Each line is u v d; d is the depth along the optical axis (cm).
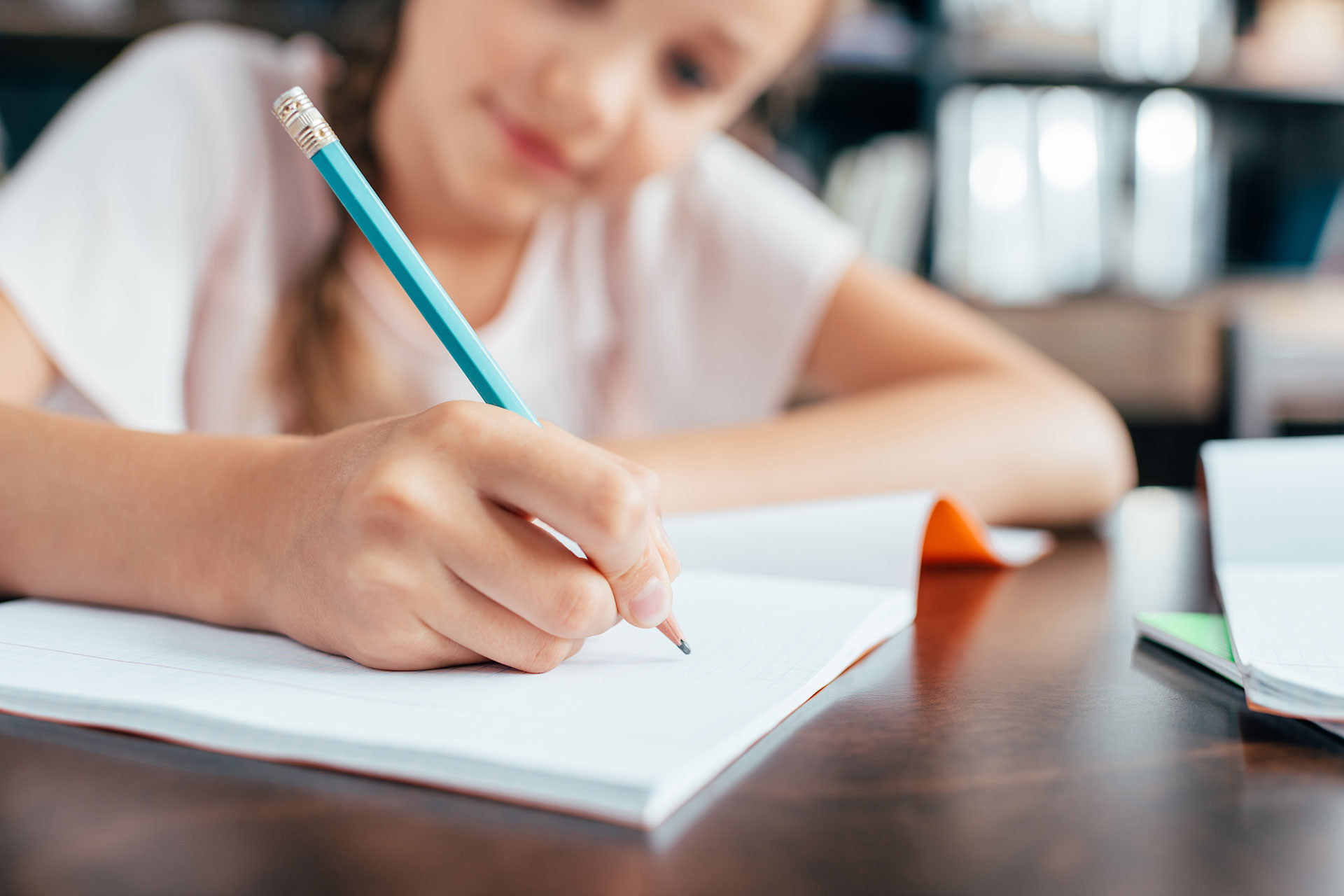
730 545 47
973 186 183
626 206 96
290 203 84
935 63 177
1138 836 20
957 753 25
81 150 73
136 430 40
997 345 86
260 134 82
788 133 183
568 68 69
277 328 83
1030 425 70
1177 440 182
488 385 34
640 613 30
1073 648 36
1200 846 20
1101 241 188
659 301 98
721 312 97
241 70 83
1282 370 128
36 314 66
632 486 29
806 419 68
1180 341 179
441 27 71
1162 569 52
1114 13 185
